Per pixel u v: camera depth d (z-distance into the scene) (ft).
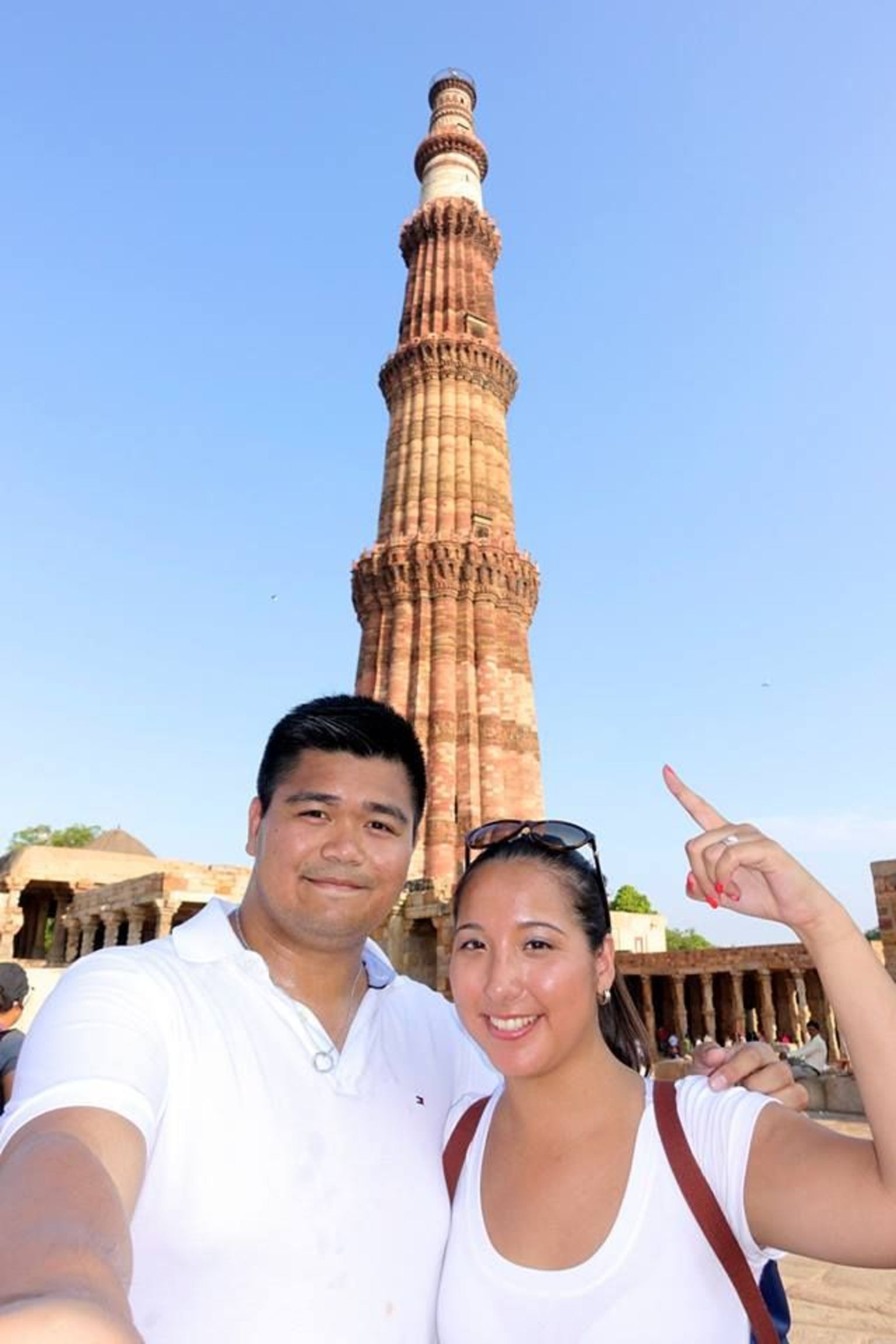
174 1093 8.59
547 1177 9.37
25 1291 4.63
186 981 9.46
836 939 8.39
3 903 113.19
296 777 10.82
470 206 171.01
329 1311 8.25
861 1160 7.86
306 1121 9.05
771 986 119.24
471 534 140.67
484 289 168.76
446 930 99.30
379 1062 10.29
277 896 10.42
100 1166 6.45
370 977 11.60
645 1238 8.58
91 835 253.44
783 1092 9.70
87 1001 8.50
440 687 130.31
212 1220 8.18
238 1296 7.98
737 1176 8.46
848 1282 29.17
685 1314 8.24
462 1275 9.24
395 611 139.44
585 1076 9.70
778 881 8.56
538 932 9.81
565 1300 8.54
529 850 10.44
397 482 150.20
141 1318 7.92
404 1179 9.56
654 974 109.81
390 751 11.15
